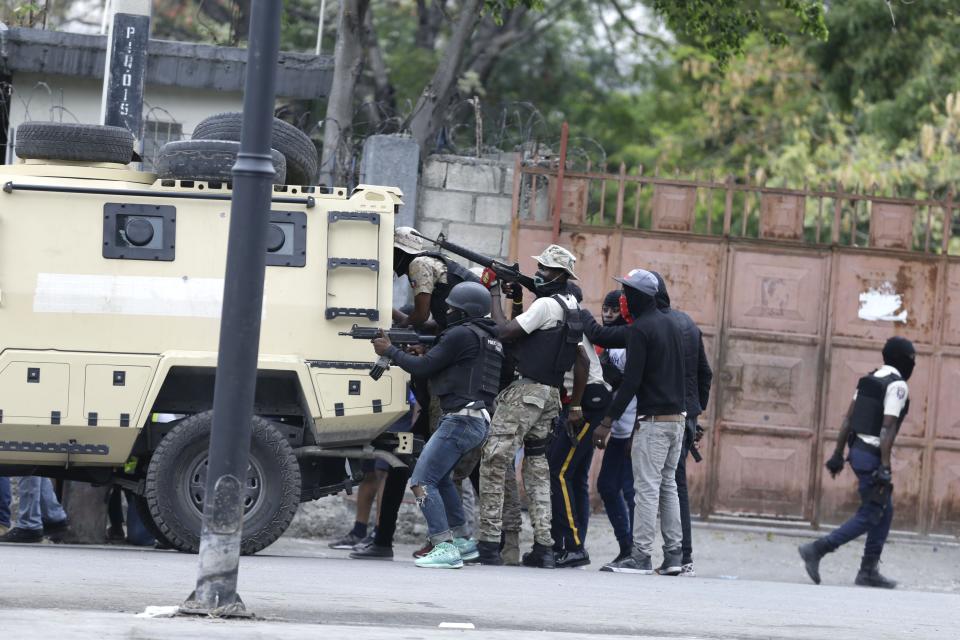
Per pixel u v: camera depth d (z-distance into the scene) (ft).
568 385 127.44
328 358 117.91
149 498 112.98
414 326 124.47
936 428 161.58
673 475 127.54
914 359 146.51
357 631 72.54
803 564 155.74
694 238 161.48
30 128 119.55
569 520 128.88
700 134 321.32
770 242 161.68
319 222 118.83
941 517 161.38
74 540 144.56
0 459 115.75
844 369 161.79
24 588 82.79
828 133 286.46
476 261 125.90
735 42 212.64
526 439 124.36
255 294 77.20
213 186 118.11
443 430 115.75
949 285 161.68
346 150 166.81
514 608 87.15
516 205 160.35
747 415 161.38
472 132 212.43
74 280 115.03
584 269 160.45
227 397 76.74
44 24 199.62
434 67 343.46
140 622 70.85
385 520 131.95
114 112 147.33
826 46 280.51
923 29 270.87
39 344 114.11
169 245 116.67
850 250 162.09
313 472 122.52
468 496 153.69
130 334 115.24
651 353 123.95
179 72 186.39
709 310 161.38
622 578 117.50
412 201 160.86
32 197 115.55
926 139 229.86
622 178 160.86
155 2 337.11
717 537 158.40
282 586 91.81
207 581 76.13
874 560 144.66
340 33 178.70
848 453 149.28
